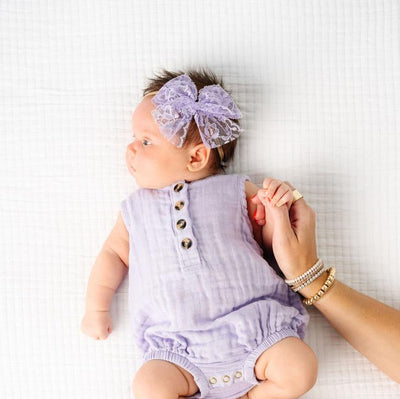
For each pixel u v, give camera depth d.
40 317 1.47
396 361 1.33
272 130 1.51
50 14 1.52
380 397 1.45
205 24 1.53
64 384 1.45
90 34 1.52
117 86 1.52
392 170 1.52
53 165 1.50
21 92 1.51
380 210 1.51
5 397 1.44
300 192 1.50
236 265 1.32
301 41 1.53
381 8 1.54
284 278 1.46
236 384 1.31
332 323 1.40
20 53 1.51
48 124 1.51
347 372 1.46
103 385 1.45
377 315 1.34
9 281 1.47
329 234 1.50
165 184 1.38
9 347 1.46
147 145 1.36
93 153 1.50
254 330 1.28
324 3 1.54
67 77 1.52
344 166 1.52
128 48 1.52
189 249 1.31
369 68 1.54
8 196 1.49
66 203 1.50
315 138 1.52
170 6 1.53
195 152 1.37
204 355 1.28
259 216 1.36
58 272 1.48
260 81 1.52
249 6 1.54
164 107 1.31
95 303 1.41
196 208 1.35
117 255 1.43
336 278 1.49
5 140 1.50
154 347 1.32
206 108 1.32
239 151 1.50
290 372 1.24
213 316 1.30
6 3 1.52
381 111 1.53
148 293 1.32
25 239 1.49
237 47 1.53
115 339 1.46
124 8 1.53
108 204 1.49
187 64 1.52
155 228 1.35
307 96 1.53
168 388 1.25
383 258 1.50
